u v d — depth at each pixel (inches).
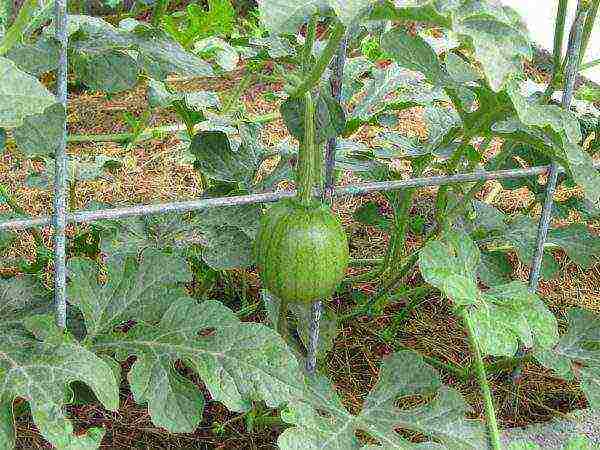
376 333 26.0
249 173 23.7
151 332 18.7
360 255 30.7
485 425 19.6
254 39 24.5
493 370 24.1
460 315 20.3
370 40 37.3
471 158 23.0
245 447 22.2
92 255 26.1
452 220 23.2
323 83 20.0
